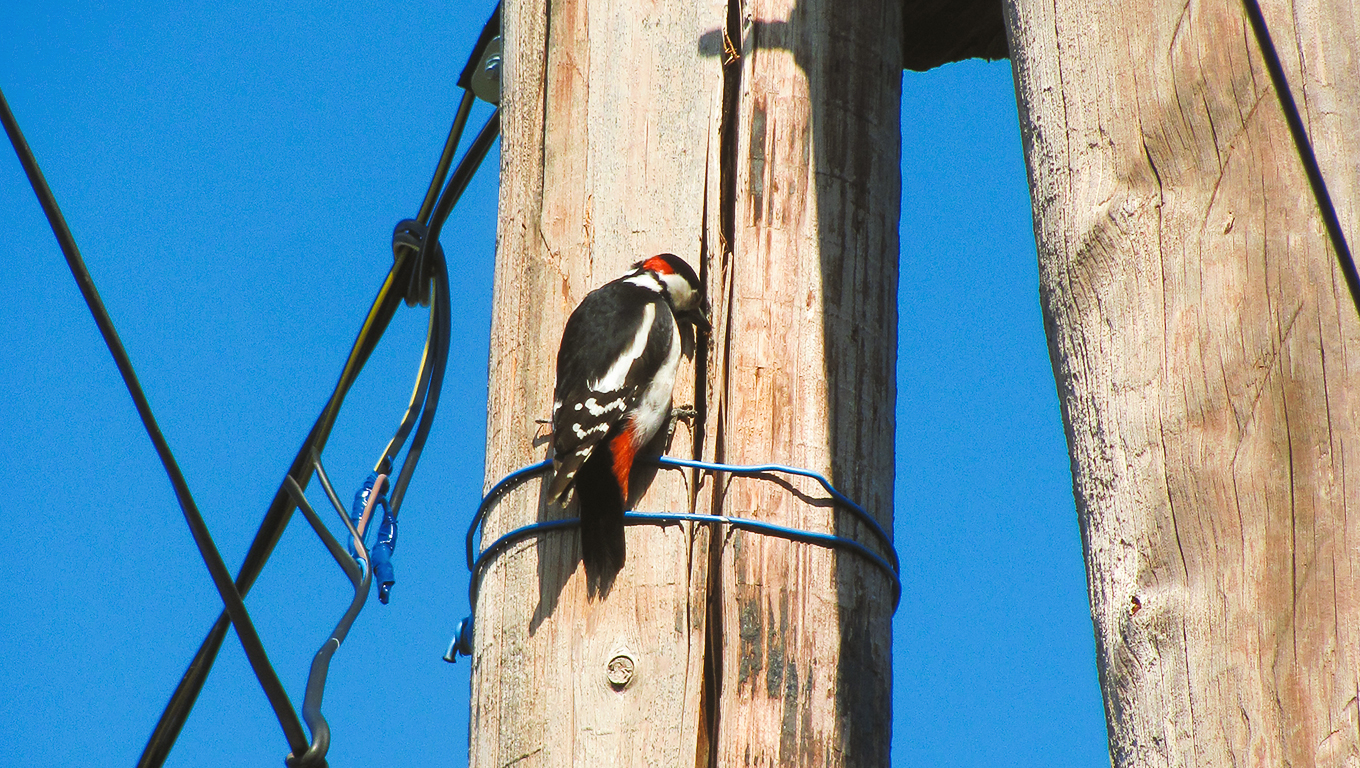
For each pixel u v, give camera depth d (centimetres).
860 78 862
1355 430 479
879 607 776
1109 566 511
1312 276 500
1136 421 514
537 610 757
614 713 728
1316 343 492
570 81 873
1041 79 584
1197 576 484
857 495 784
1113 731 498
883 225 848
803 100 841
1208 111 531
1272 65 524
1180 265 520
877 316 827
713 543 769
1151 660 486
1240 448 489
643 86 862
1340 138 523
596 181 850
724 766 718
